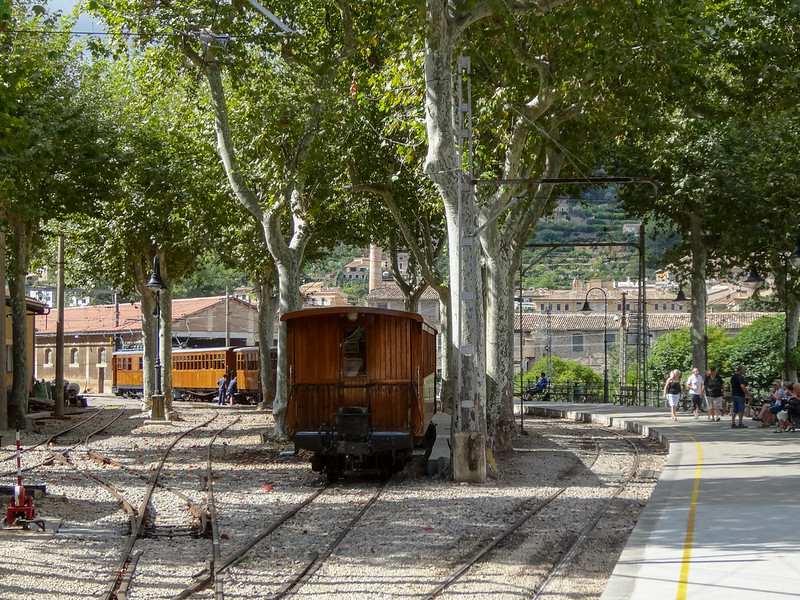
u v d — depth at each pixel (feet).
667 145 101.50
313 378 61.41
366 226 120.06
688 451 67.51
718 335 175.52
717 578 27.58
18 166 73.61
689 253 132.16
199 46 73.67
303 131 79.66
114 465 67.77
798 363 116.88
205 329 246.06
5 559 34.47
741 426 91.30
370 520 44.04
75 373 253.24
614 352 264.93
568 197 107.55
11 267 101.14
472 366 59.77
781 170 101.24
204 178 101.14
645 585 26.84
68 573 32.35
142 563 34.22
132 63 78.74
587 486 56.75
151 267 127.03
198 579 31.37
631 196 122.52
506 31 59.26
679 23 60.49
